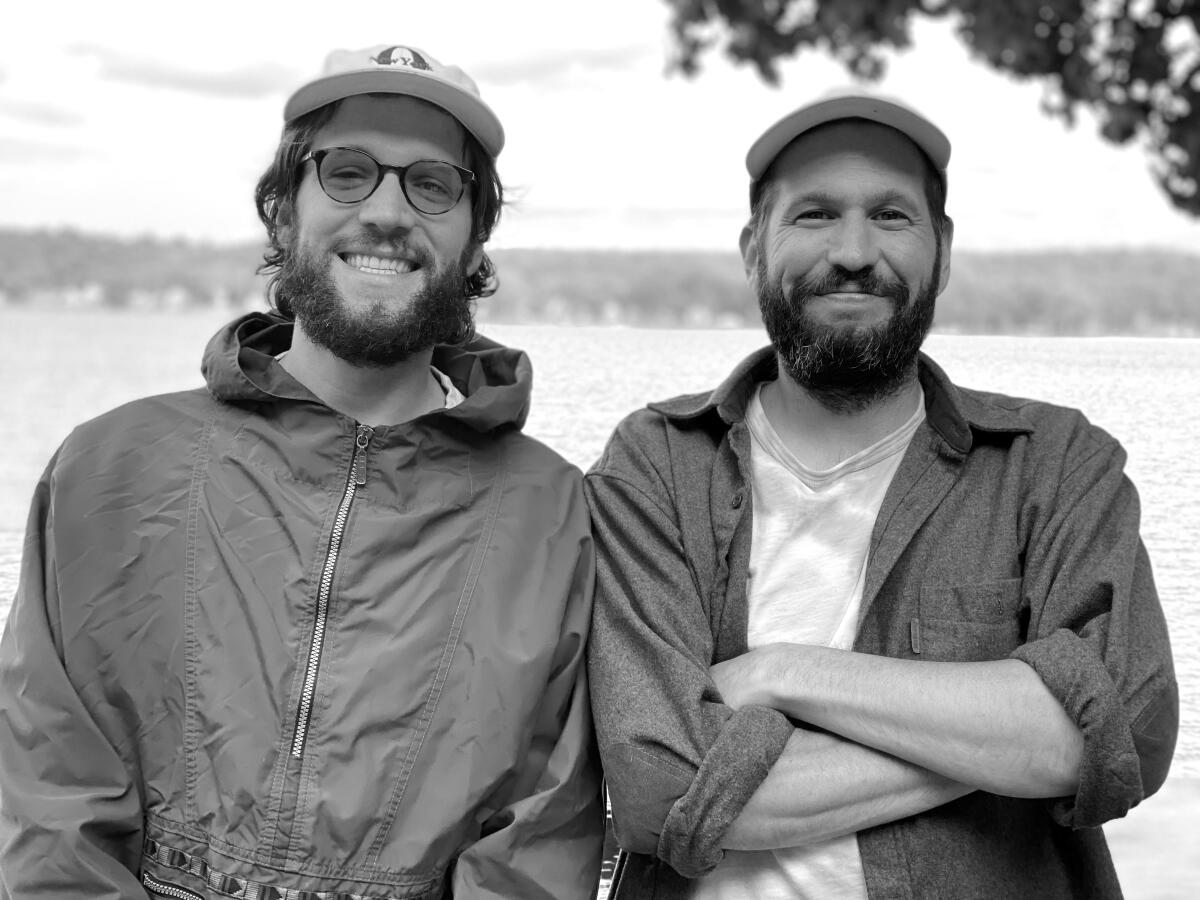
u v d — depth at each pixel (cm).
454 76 181
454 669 170
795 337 174
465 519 175
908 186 174
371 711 168
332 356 179
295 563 171
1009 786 162
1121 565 166
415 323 175
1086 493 171
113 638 170
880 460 176
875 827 166
